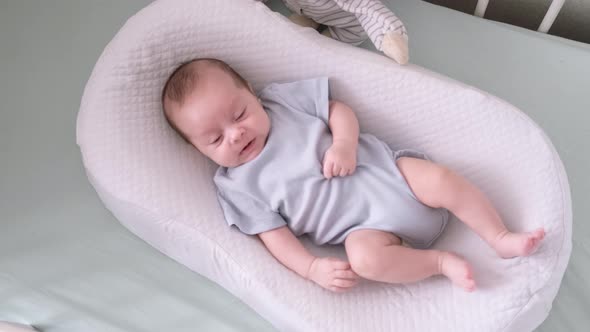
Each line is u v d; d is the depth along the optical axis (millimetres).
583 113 1380
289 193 1199
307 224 1214
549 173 1108
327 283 1122
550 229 1071
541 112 1395
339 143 1207
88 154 1218
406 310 1107
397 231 1155
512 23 1673
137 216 1201
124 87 1242
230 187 1232
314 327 1075
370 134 1300
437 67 1477
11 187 1353
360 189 1186
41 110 1449
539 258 1058
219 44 1299
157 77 1278
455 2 1691
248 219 1211
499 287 1071
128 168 1207
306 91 1287
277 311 1111
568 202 1092
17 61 1515
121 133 1229
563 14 1586
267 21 1268
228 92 1178
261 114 1218
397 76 1229
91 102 1234
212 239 1165
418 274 1111
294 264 1163
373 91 1267
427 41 1511
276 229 1199
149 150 1243
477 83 1449
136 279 1231
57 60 1513
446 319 1080
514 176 1151
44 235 1290
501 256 1098
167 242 1222
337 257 1247
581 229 1242
